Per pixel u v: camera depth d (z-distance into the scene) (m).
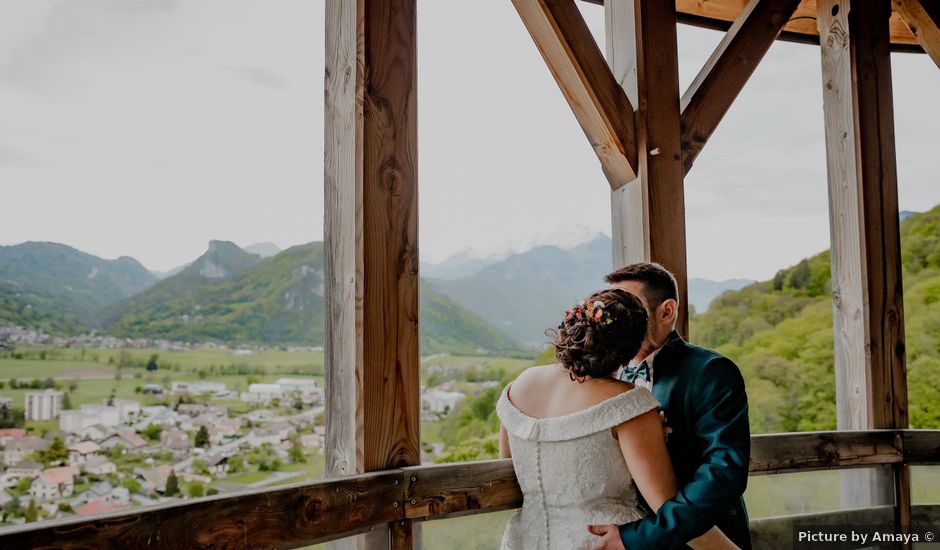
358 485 1.53
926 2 2.86
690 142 2.32
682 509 1.36
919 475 2.51
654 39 2.28
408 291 1.76
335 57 1.84
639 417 1.46
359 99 1.72
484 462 1.75
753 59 2.45
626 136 2.22
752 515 2.26
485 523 1.78
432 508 1.65
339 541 1.64
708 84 2.38
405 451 1.71
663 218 2.21
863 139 2.60
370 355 1.67
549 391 1.58
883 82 2.66
